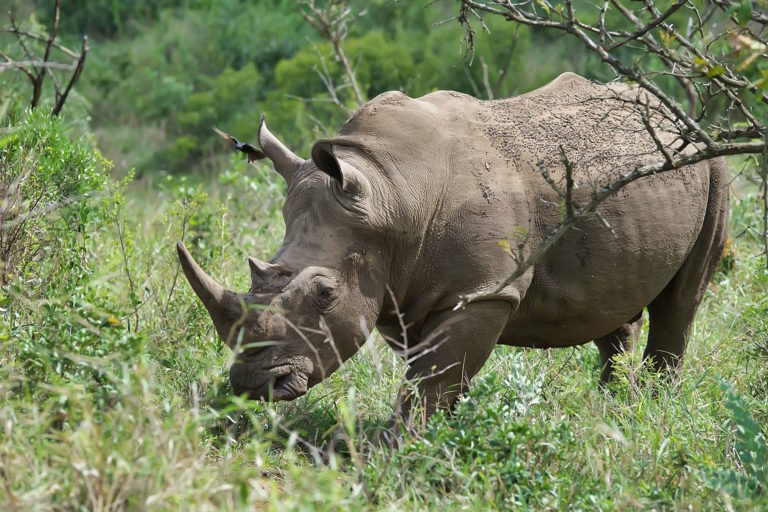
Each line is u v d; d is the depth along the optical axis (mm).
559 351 24922
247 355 17719
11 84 31953
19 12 64062
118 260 23062
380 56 54906
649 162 21203
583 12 56000
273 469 17766
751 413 20250
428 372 19344
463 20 19859
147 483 13523
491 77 54562
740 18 15672
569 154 20625
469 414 17469
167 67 64688
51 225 22812
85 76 61594
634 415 20109
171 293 23422
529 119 21094
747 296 27312
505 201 19672
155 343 21891
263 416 19984
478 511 15047
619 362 22172
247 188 35062
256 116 55500
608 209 20734
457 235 19391
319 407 20609
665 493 15875
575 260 20594
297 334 17859
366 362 22672
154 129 58344
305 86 55906
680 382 21812
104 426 14711
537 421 19016
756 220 33188
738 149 16641
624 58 45406
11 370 16922
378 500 15836
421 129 19703
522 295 19922
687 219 22062
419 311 19703
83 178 23844
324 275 18078
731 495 16172
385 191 18938
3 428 15453
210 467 15094
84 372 16578
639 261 21344
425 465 16172
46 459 14703
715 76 16875
